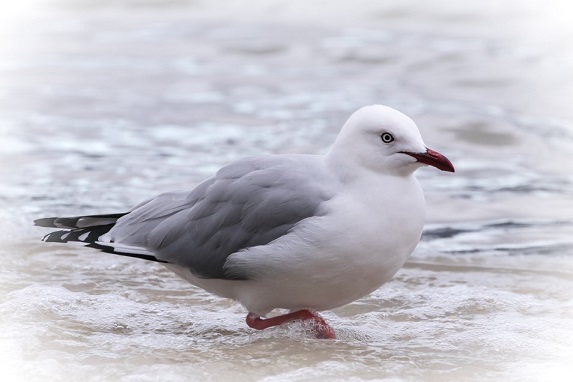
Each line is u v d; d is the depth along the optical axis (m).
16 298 10.66
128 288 11.40
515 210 15.22
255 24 29.62
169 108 21.41
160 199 10.32
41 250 12.77
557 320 10.38
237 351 9.12
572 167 17.59
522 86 22.67
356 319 10.56
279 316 9.96
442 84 23.09
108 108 21.38
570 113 20.75
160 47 27.44
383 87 22.95
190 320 10.37
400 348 9.38
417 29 28.14
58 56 26.56
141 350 9.12
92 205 14.80
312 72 24.55
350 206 9.31
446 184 16.61
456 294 11.36
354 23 29.08
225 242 9.69
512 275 12.27
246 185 9.70
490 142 18.98
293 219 9.45
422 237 13.99
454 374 8.59
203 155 17.89
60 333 9.61
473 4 29.45
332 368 8.59
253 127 19.83
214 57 26.28
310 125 19.83
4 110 21.02
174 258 9.94
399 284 11.89
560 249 13.38
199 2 32.59
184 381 8.27
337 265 9.31
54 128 19.69
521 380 8.48
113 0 32.75
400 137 9.41
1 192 15.49
